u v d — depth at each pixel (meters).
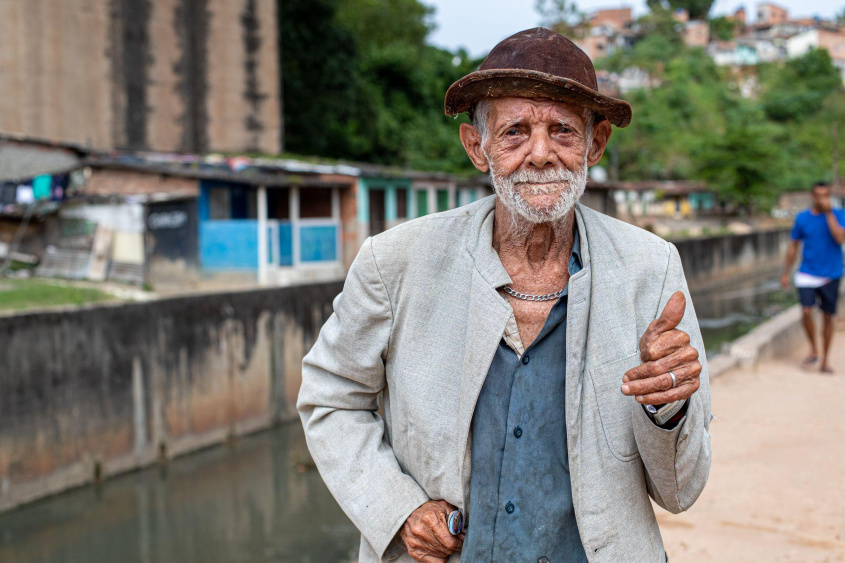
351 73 30.11
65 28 18.64
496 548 1.49
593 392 1.47
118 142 19.70
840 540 3.54
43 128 18.30
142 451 11.27
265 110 23.00
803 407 5.98
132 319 11.06
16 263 15.79
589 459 1.46
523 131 1.48
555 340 1.52
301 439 12.93
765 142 45.09
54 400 10.00
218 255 15.80
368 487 1.59
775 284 32.03
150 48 20.30
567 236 1.57
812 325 7.56
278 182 16.56
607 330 1.48
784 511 3.92
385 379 1.70
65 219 15.52
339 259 18.59
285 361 14.03
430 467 1.56
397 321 1.61
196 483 10.74
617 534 1.46
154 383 11.44
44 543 8.73
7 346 9.41
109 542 8.78
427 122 35.78
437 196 21.98
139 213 14.39
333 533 8.98
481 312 1.51
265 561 8.24
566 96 1.44
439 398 1.55
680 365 1.30
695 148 51.62
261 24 22.72
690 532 3.72
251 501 10.05
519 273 1.57
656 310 1.53
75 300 11.47
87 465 10.47
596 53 97.75
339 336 1.65
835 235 7.14
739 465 4.67
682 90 67.69
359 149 30.62
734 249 34.50
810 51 90.50
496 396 1.52
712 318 21.83
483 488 1.51
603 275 1.51
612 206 32.09
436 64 38.22
